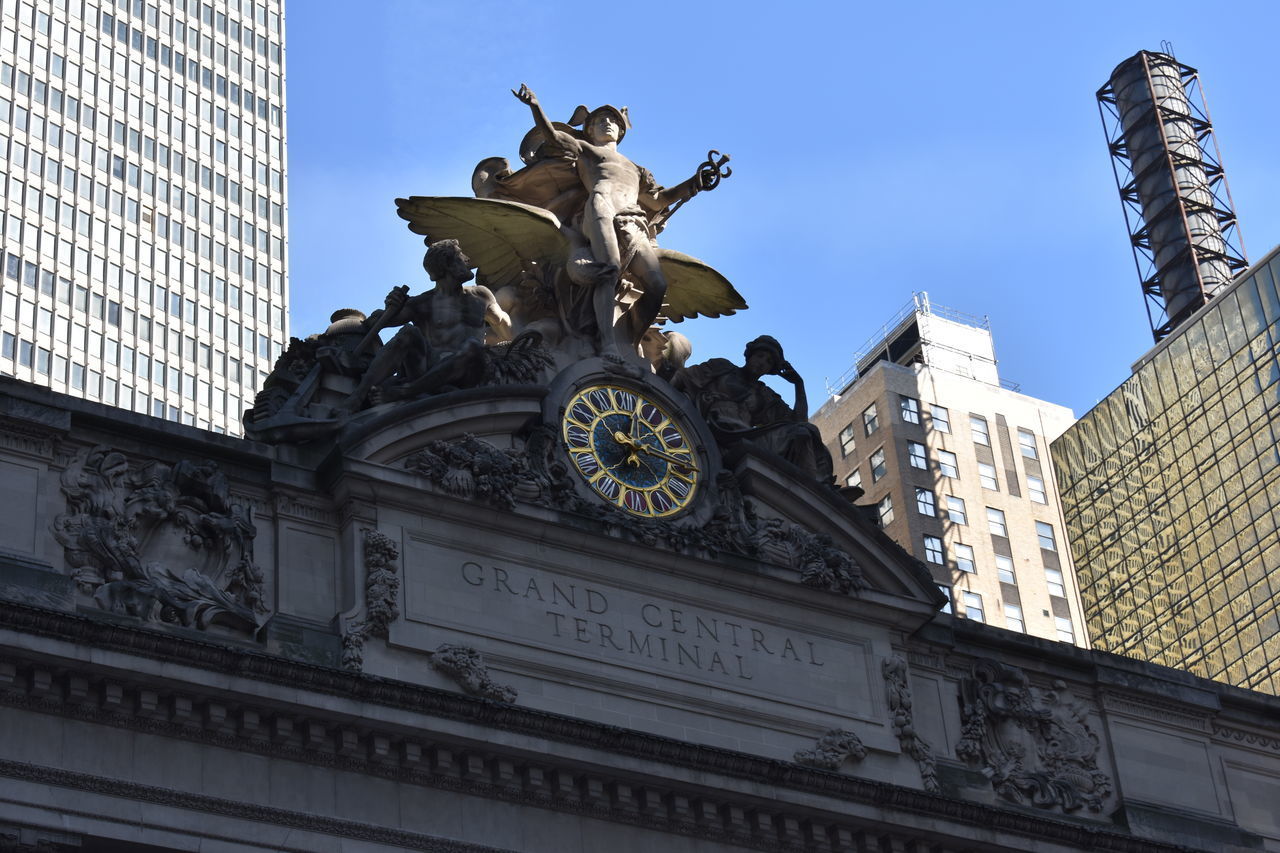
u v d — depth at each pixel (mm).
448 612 87812
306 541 87500
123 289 169375
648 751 87062
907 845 92625
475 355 93125
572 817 86000
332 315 95438
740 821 88938
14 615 77250
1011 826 94875
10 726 77188
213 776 79938
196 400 169750
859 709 95312
